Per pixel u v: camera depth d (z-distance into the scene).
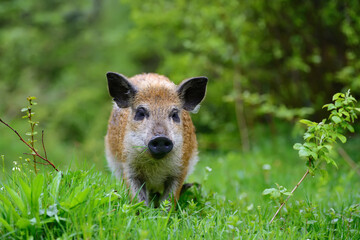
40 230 4.95
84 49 22.95
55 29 23.08
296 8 14.09
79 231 4.95
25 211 5.06
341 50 14.11
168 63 17.38
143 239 4.84
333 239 6.00
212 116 18.62
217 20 15.04
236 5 14.59
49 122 19.41
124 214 5.55
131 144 7.22
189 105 7.81
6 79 22.02
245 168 12.05
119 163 7.88
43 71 22.58
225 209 6.95
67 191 5.59
